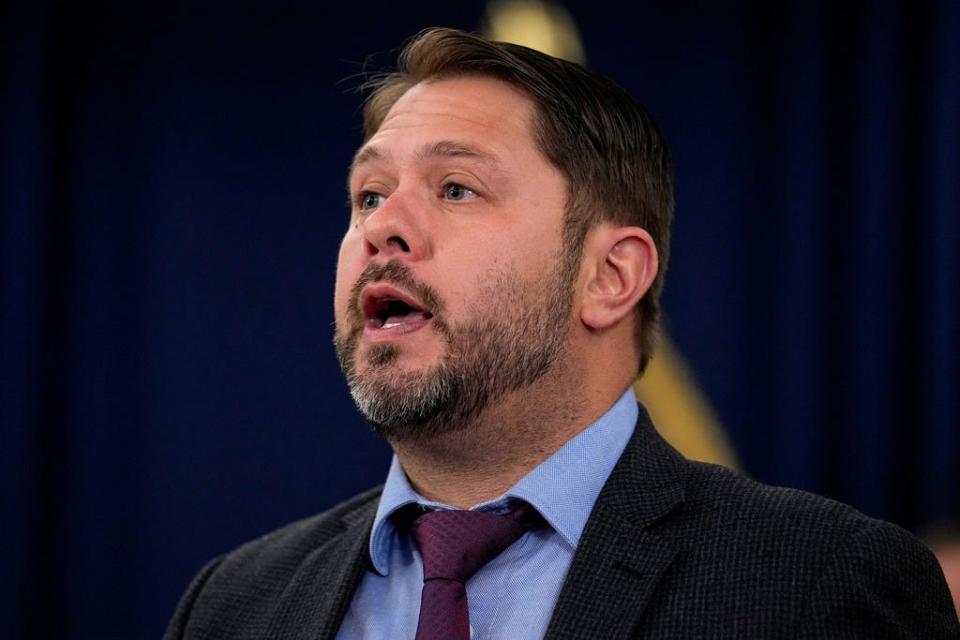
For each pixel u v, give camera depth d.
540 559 4.79
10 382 10.79
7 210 10.92
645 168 5.54
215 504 10.95
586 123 5.29
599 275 5.28
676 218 10.62
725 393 10.38
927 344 9.81
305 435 10.99
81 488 10.92
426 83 5.38
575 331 5.14
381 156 5.20
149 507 10.94
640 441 5.15
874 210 10.08
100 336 11.05
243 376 11.07
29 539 10.72
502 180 5.03
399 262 4.88
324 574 5.21
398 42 11.20
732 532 4.65
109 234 11.16
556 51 10.52
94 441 10.97
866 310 10.05
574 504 4.88
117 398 11.02
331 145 11.22
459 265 4.88
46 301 10.98
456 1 11.08
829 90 10.34
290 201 11.20
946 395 9.70
